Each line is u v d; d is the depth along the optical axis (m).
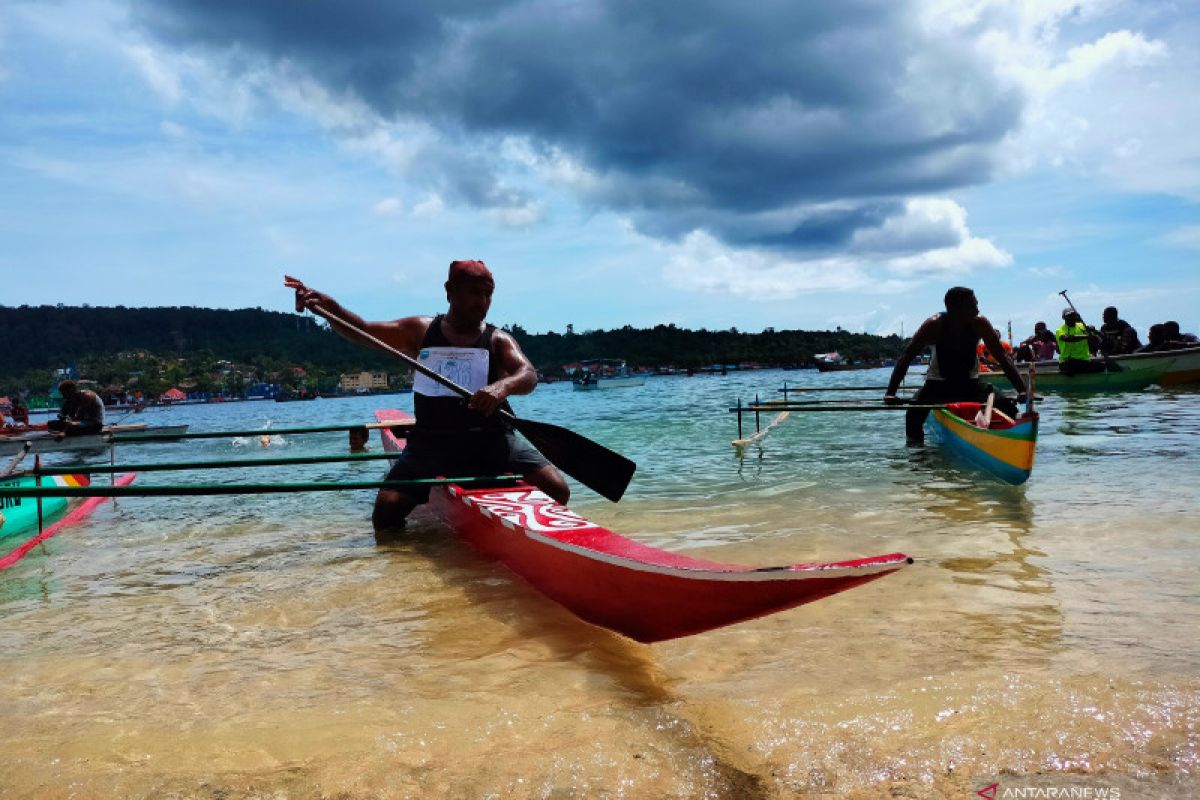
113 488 3.77
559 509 3.87
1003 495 5.17
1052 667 2.28
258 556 4.47
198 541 5.04
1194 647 2.40
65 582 4.04
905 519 4.54
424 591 3.49
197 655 2.80
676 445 9.70
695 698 2.17
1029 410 5.50
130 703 2.36
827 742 1.86
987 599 2.98
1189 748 1.77
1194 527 3.93
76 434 14.01
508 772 1.78
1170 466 5.89
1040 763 1.74
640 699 2.19
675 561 2.47
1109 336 18.66
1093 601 2.89
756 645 2.62
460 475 5.06
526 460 5.04
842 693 2.15
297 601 3.45
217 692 2.42
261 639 2.96
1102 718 1.92
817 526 4.45
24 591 3.88
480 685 2.36
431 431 5.05
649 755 1.84
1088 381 16.56
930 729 1.91
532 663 2.54
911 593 3.11
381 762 1.86
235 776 1.82
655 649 2.64
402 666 2.57
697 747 1.87
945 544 3.88
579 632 2.84
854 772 1.73
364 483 4.10
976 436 6.55
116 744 2.04
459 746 1.93
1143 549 3.58
